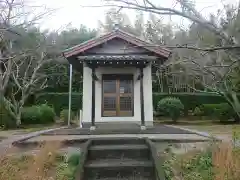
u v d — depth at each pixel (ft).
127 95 35.24
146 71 35.42
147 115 34.71
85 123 34.17
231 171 13.29
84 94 34.81
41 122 57.11
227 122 59.11
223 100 71.61
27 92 62.59
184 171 15.92
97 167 16.16
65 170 16.08
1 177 14.35
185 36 23.88
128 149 18.53
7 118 51.03
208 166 15.70
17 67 57.21
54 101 72.08
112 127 31.22
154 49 32.71
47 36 54.60
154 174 15.96
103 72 35.42
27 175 15.02
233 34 11.12
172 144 21.06
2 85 53.01
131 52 34.27
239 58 11.83
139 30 48.21
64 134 25.16
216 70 18.25
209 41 16.57
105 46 35.53
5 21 17.51
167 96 71.51
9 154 18.95
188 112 70.08
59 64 75.56
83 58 30.91
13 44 30.89
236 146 16.46
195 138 21.81
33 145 20.94
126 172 16.26
